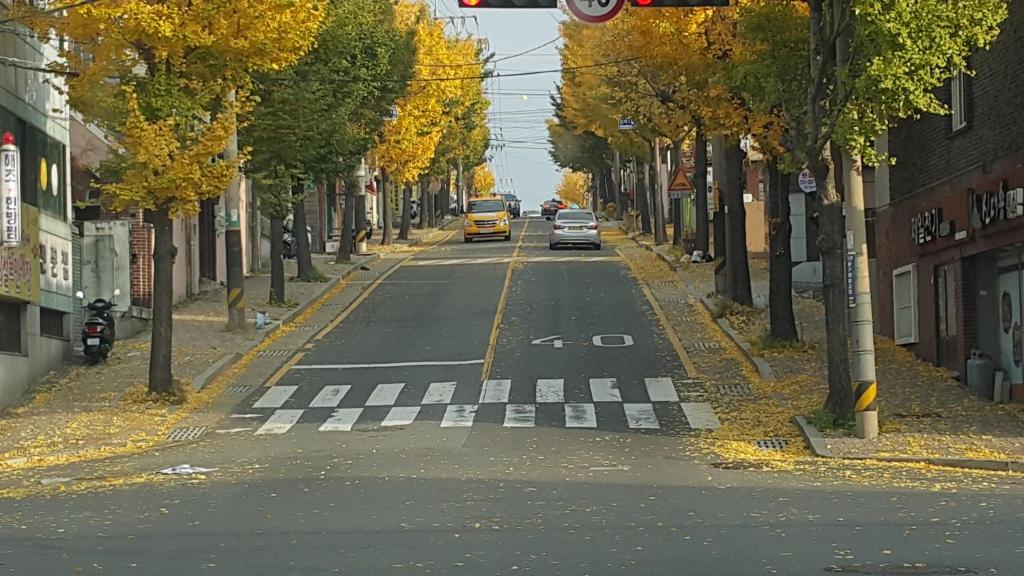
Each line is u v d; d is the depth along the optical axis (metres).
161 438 20.42
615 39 34.59
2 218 20.89
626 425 20.73
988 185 22.16
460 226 86.19
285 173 34.41
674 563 9.73
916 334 26.80
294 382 25.70
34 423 21.20
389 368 27.00
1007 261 23.20
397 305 36.84
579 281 41.50
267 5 22.11
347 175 43.12
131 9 21.25
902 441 18.23
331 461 17.16
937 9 17.02
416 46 50.12
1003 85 21.27
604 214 98.75
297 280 41.59
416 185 88.62
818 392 22.73
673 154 58.25
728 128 26.22
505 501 13.30
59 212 26.81
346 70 37.59
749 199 50.50
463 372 26.27
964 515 11.95
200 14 21.67
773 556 9.95
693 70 26.38
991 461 16.44
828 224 19.98
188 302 36.09
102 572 9.70
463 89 68.44
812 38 19.44
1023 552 9.98
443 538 11.00
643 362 26.97
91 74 22.23
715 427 20.41
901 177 27.67
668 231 66.12
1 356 22.39
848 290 18.95
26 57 24.59
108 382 24.97
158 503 13.54
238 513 12.68
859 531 11.08
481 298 37.75
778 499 13.27
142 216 32.22
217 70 22.86
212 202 40.38
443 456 17.47
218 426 21.47
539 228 77.69
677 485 14.62
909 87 17.36
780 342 26.98
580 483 14.80
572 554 10.16
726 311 31.84
